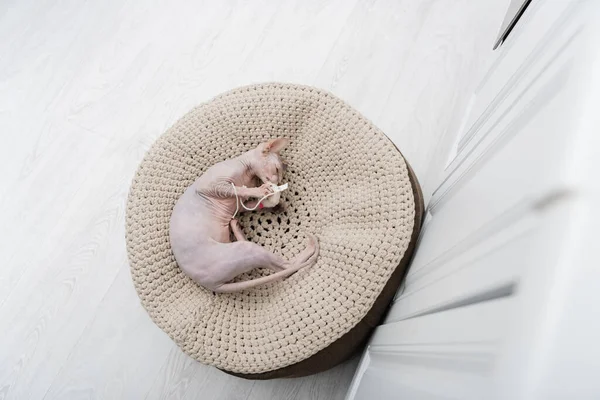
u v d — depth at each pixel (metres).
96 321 1.41
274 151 1.24
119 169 1.54
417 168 1.43
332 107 1.23
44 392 1.36
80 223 1.49
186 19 1.66
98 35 1.67
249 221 1.32
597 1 0.55
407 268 1.16
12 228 1.50
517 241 0.51
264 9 1.63
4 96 1.63
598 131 0.46
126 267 1.45
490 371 0.44
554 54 0.63
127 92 1.61
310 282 1.17
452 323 0.63
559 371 0.38
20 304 1.43
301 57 1.57
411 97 1.49
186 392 1.34
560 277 0.41
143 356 1.37
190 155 1.28
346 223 1.20
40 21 1.70
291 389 1.32
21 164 1.56
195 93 1.59
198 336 1.16
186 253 1.19
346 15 1.59
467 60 1.50
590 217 0.43
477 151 0.94
